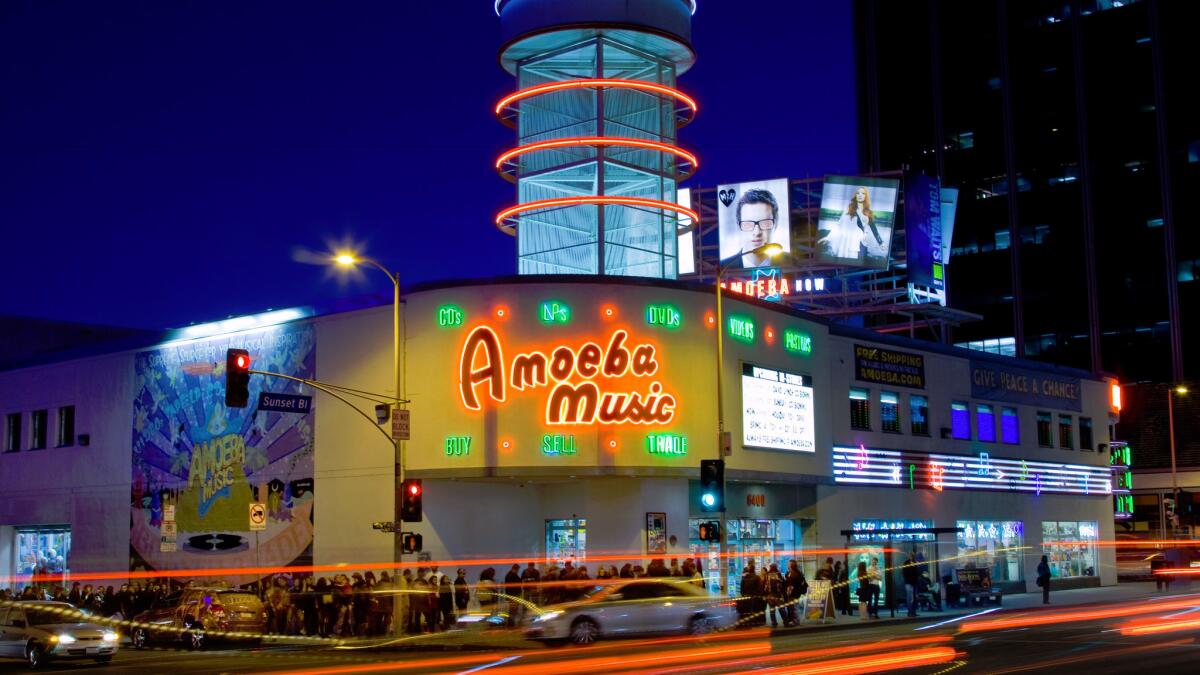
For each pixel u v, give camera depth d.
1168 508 89.88
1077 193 107.00
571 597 35.69
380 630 36.09
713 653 26.58
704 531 35.56
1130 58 106.12
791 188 66.25
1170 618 37.19
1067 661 22.84
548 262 52.72
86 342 69.12
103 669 28.48
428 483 40.50
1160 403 97.88
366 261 35.41
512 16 55.28
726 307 42.59
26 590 43.53
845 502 47.59
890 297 66.12
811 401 46.09
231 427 45.94
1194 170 101.94
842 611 41.97
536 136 54.50
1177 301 101.00
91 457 50.97
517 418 39.47
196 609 34.91
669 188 54.34
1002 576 55.22
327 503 42.56
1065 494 60.44
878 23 120.06
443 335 40.59
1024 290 108.31
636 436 39.53
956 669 21.64
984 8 114.06
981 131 112.62
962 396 54.53
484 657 28.30
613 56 54.56
